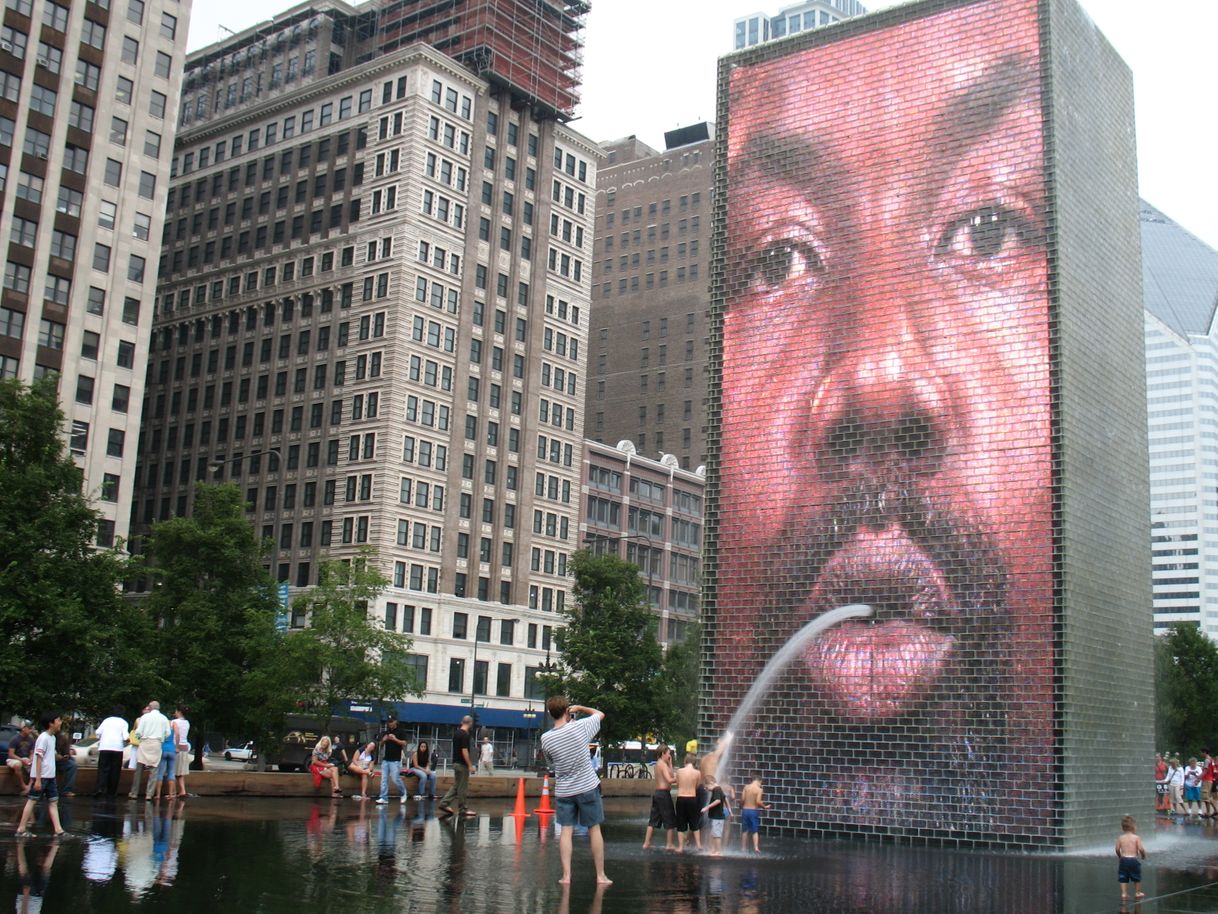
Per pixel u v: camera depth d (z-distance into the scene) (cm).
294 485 11544
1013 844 3384
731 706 3916
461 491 11494
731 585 4003
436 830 2919
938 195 3903
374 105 11719
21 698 4466
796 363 4047
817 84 4216
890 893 2172
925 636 3638
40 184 9375
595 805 1894
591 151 13350
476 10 12269
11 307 9138
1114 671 3738
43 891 1633
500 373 12019
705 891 2036
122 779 3522
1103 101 4200
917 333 3850
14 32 9281
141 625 5269
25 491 4775
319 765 3919
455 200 11731
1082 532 3619
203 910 1533
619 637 7369
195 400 12619
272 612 6350
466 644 11238
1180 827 4800
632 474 14150
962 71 3941
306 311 11894
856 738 3675
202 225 13012
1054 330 3631
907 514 3747
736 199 4288
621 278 19200
